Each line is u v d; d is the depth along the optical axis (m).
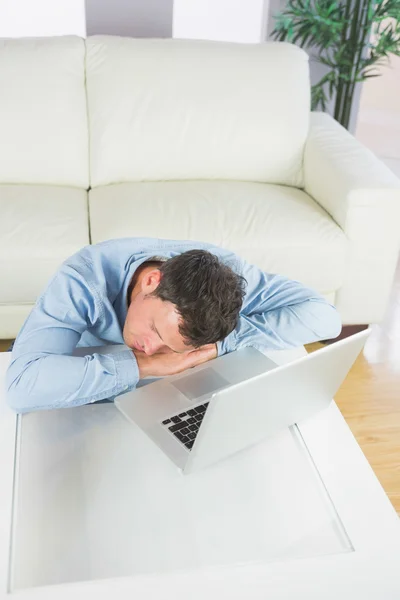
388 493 1.79
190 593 0.96
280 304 1.53
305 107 2.55
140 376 1.27
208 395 1.32
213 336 1.18
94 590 0.95
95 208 2.25
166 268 1.20
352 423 2.03
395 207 2.17
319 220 2.24
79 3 3.15
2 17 3.13
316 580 0.99
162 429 1.24
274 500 1.13
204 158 2.47
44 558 1.00
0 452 1.18
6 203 2.20
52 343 1.26
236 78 2.48
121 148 2.42
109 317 1.37
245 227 2.16
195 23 3.37
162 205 2.25
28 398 1.21
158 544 1.04
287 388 1.14
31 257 2.01
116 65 2.42
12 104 2.33
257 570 1.00
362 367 2.28
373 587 0.99
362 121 4.85
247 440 1.20
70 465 1.17
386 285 2.30
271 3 3.38
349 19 3.24
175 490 1.14
